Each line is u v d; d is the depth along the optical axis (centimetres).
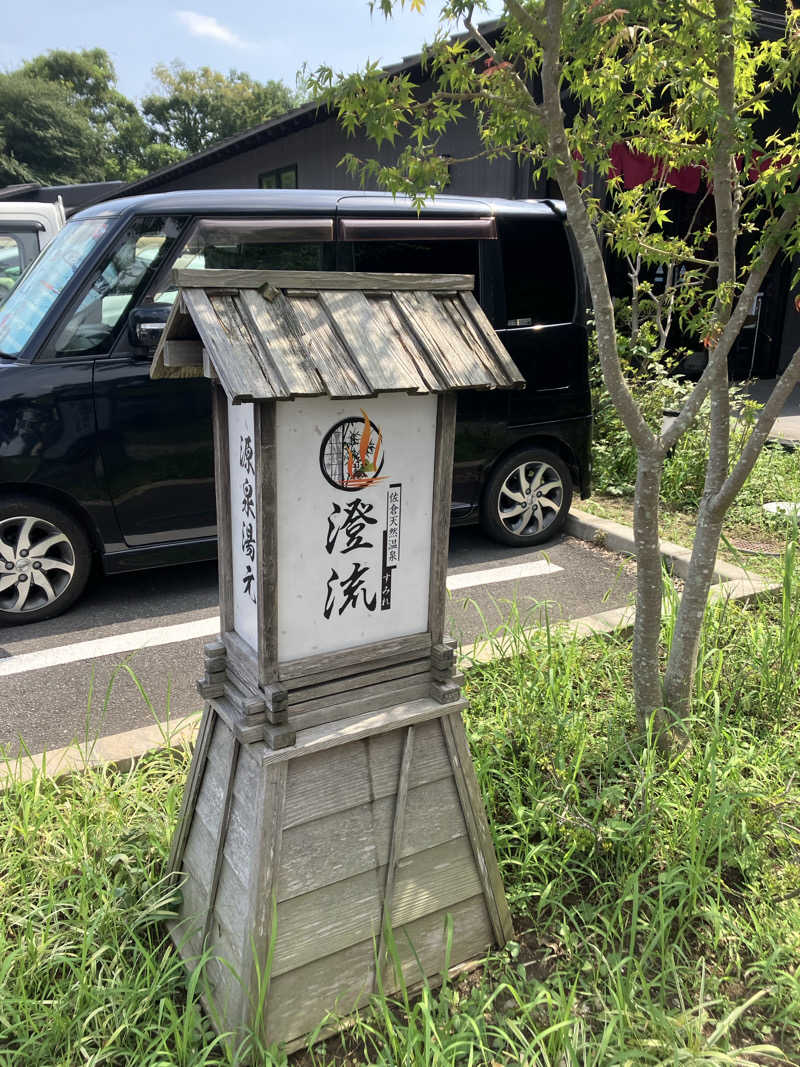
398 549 167
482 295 435
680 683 256
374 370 144
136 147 4038
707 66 234
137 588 427
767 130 916
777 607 357
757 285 225
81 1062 158
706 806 207
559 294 464
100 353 358
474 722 262
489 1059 160
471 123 838
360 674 169
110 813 215
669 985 181
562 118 196
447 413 162
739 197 252
